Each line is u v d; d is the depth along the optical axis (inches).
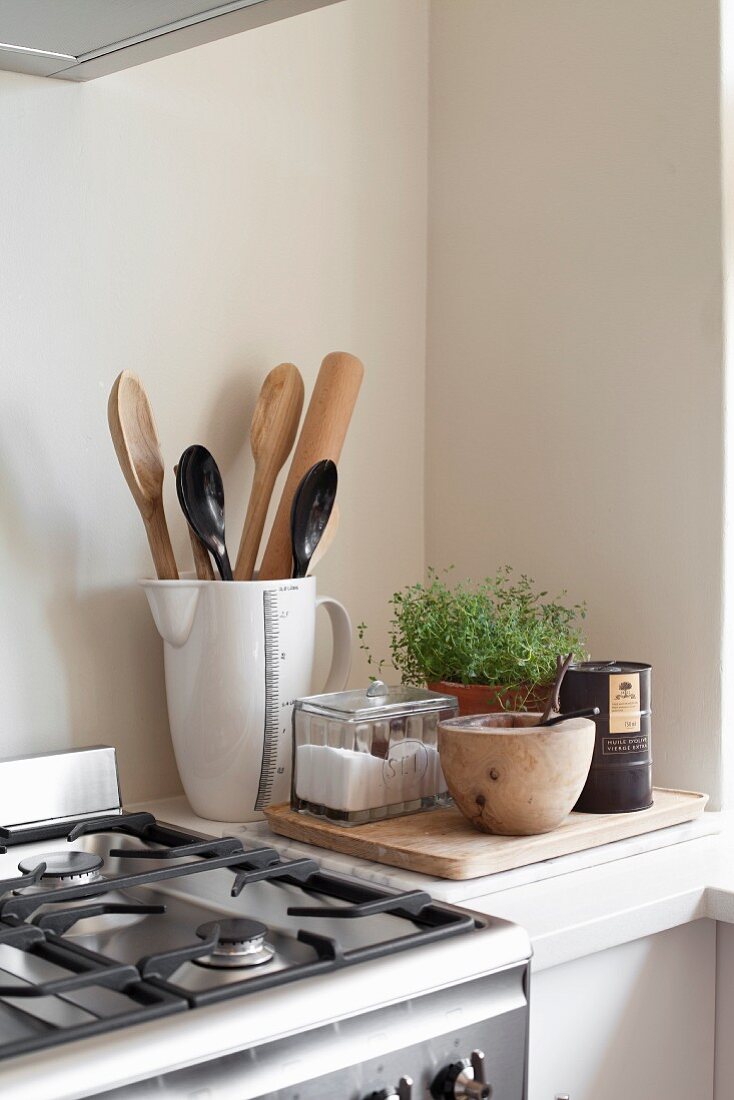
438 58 63.4
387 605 63.0
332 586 60.3
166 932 35.5
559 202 58.2
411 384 64.0
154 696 53.1
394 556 63.4
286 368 54.2
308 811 46.6
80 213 49.8
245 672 47.8
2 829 43.9
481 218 61.7
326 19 58.8
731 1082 47.5
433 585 55.8
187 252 53.5
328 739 46.0
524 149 59.6
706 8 52.2
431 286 64.2
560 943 38.7
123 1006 29.5
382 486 62.7
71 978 28.6
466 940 33.3
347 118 60.0
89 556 50.7
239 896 38.7
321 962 30.8
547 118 58.5
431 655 52.5
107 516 51.3
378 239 61.8
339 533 60.5
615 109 55.7
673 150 53.6
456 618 52.7
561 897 41.5
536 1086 40.9
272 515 57.6
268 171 56.6
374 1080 30.5
